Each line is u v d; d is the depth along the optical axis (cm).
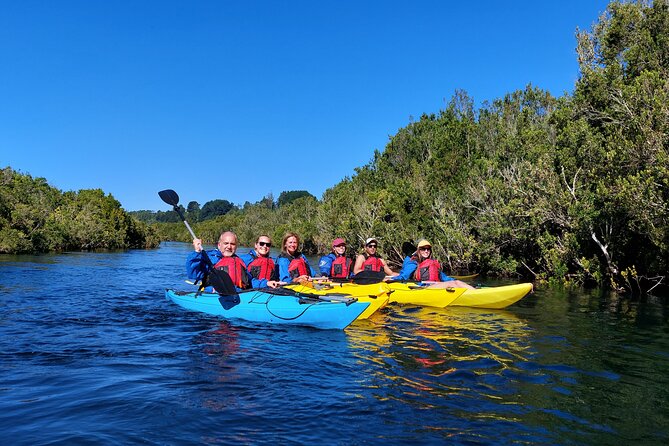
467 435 336
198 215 15188
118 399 395
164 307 878
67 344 586
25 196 3566
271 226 5891
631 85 1315
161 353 545
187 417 360
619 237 1320
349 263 1034
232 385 434
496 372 485
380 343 605
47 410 370
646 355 563
